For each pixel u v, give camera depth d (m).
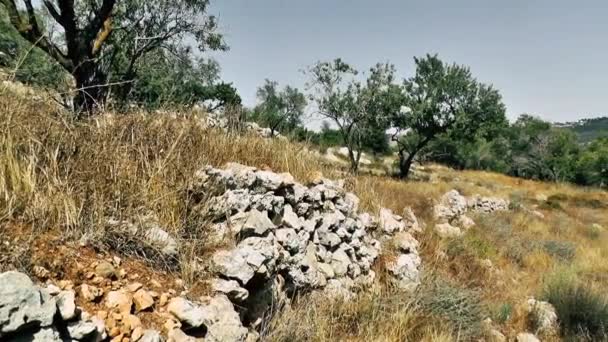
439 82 27.91
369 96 25.16
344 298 4.38
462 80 28.17
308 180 5.24
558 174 45.97
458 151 47.44
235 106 5.68
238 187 3.82
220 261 2.97
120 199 2.90
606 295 6.43
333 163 7.95
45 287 2.01
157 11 11.62
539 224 13.98
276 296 3.44
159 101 4.57
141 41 11.36
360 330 3.86
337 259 4.77
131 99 4.89
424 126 28.11
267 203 3.89
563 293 6.21
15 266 2.04
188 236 3.17
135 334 2.13
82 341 1.91
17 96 3.12
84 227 2.53
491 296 6.25
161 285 2.58
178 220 3.17
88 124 3.35
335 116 25.30
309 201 4.69
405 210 7.82
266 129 6.12
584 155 46.22
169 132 3.98
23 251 2.09
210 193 3.55
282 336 3.17
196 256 2.93
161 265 2.75
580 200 27.09
